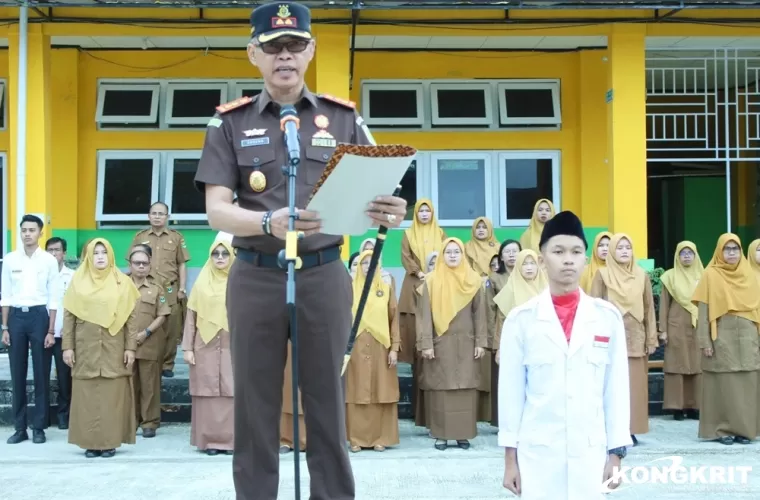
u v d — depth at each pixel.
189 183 10.12
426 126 10.20
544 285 7.23
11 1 7.86
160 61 10.16
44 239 8.66
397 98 10.20
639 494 5.41
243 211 2.58
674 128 9.28
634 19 8.76
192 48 10.14
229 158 2.76
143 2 7.86
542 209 8.56
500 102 10.26
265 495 2.88
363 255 7.00
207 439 6.72
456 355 6.84
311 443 2.93
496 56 10.29
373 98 10.17
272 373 2.84
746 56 9.93
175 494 5.43
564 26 9.04
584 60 10.15
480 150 10.25
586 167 10.16
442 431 6.83
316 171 2.75
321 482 2.92
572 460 3.04
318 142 2.76
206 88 10.22
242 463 2.88
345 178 2.39
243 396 2.85
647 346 7.04
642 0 8.10
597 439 3.08
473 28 9.06
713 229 12.43
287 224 2.49
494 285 7.66
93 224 10.05
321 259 2.80
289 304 2.38
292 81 2.72
